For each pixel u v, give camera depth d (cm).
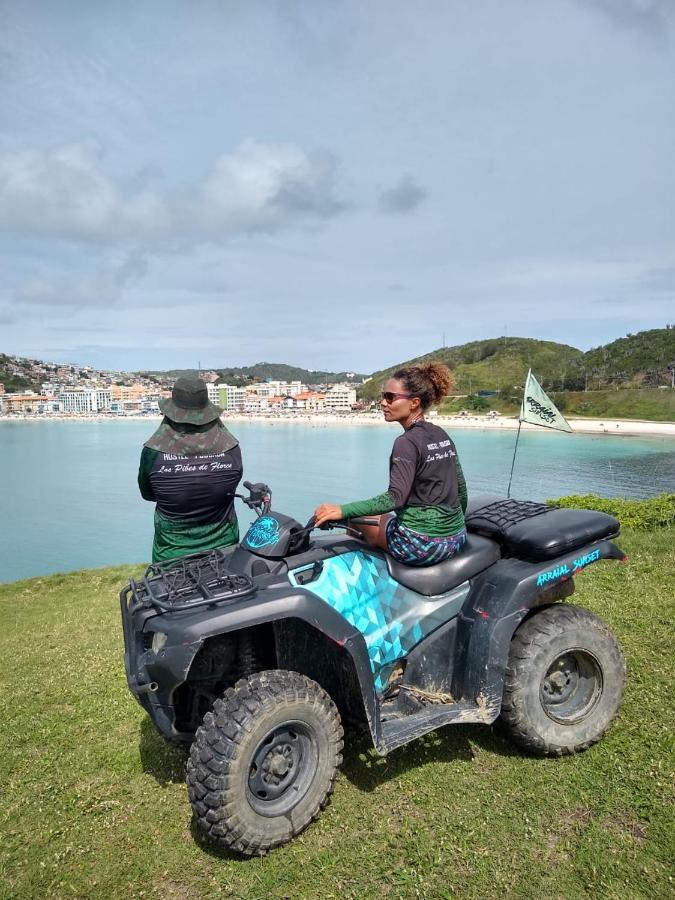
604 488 4822
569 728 347
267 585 312
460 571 353
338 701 355
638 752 342
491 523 379
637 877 258
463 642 345
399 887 264
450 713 324
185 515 414
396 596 345
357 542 354
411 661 349
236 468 422
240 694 289
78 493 5672
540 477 5528
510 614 333
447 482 345
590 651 350
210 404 420
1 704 494
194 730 328
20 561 3167
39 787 362
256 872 280
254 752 281
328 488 5128
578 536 355
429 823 301
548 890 256
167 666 278
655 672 423
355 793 328
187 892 271
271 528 329
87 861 295
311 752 300
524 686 335
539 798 312
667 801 300
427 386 346
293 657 333
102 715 459
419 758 355
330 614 303
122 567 1291
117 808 336
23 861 297
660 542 771
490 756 353
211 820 277
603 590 597
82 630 751
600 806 301
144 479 411
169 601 296
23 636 752
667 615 518
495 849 280
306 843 295
